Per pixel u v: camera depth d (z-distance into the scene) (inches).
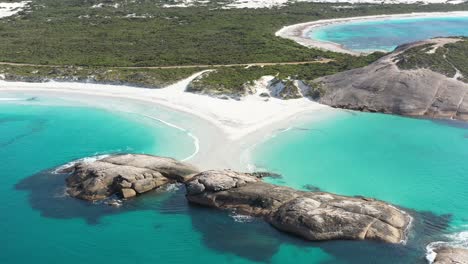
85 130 2197.3
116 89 2726.4
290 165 1780.3
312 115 2290.8
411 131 2108.8
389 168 1770.4
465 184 1658.5
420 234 1349.7
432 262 1224.8
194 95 2559.1
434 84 2373.3
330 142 1990.7
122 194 1567.4
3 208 1545.3
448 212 1477.6
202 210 1509.6
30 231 1434.5
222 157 1844.2
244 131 2103.8
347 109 2363.4
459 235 1349.7
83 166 1707.7
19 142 2071.9
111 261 1312.7
